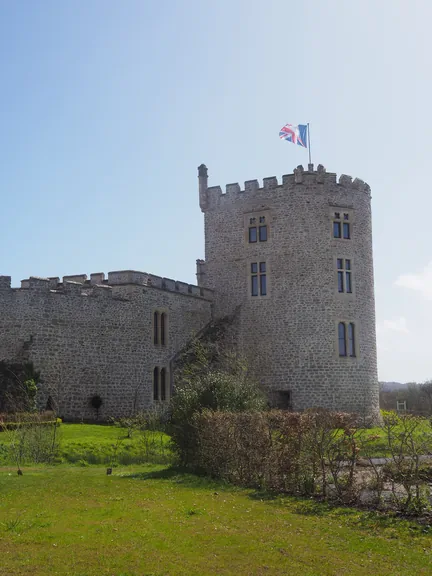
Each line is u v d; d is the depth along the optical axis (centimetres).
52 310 3512
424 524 1334
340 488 1620
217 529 1277
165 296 4228
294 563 1052
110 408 3712
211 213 4866
